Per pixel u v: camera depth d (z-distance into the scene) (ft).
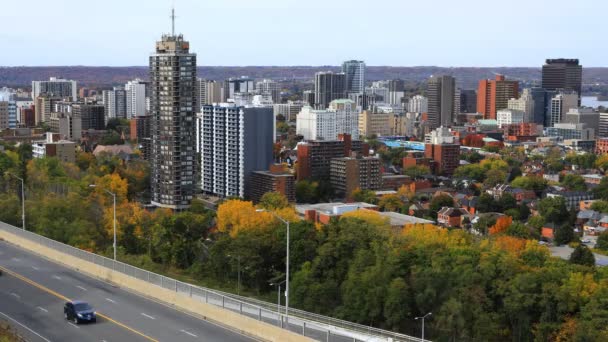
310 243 547.49
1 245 578.25
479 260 517.55
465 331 453.58
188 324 379.14
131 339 351.46
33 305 409.90
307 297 483.51
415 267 490.08
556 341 439.63
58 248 526.16
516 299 454.81
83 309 380.78
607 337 412.16
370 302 458.91
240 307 378.73
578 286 470.80
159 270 577.84
